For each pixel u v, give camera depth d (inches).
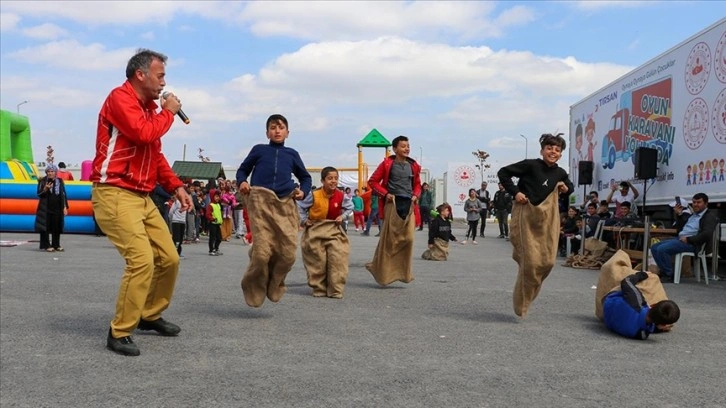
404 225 348.2
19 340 210.2
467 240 808.9
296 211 251.8
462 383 170.6
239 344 209.2
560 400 158.2
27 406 148.0
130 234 194.4
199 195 750.5
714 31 424.5
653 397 162.2
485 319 263.6
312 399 155.0
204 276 390.6
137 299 194.9
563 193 258.8
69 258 489.7
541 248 249.9
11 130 972.6
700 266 466.3
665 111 494.0
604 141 625.6
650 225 454.3
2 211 799.7
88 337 214.8
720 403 158.7
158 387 162.6
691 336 239.0
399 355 199.0
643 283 250.5
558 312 285.0
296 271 430.6
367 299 314.7
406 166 354.0
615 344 222.1
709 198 428.5
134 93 197.3
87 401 151.6
